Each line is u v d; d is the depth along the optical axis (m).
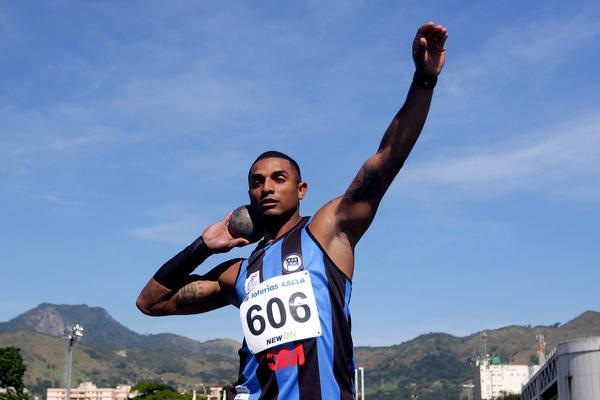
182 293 6.82
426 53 5.77
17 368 97.44
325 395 5.64
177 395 107.94
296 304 5.82
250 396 5.90
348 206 5.97
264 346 5.86
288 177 6.36
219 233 6.86
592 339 84.69
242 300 6.19
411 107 5.84
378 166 5.89
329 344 5.74
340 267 5.95
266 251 6.18
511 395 184.00
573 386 86.50
